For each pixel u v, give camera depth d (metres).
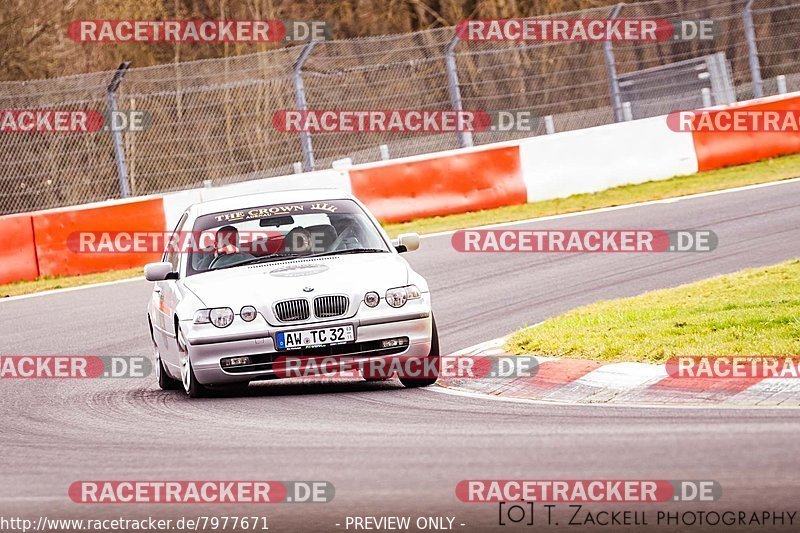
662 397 27.70
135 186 81.31
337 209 36.28
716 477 19.81
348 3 117.38
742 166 75.12
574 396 29.05
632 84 85.94
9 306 57.53
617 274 48.97
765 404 26.02
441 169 72.25
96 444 26.48
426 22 118.06
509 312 43.38
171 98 91.12
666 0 81.06
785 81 85.94
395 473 21.41
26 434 28.70
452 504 19.33
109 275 65.00
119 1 111.44
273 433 26.14
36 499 21.34
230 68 108.31
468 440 23.88
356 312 31.78
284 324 31.53
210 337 31.47
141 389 36.00
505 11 117.50
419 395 30.81
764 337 30.53
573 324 36.41
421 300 32.53
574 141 73.50
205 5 113.25
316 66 93.88
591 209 67.56
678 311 35.97
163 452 24.81
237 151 87.50
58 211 66.06
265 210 36.22
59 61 111.19
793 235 51.69
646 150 74.25
